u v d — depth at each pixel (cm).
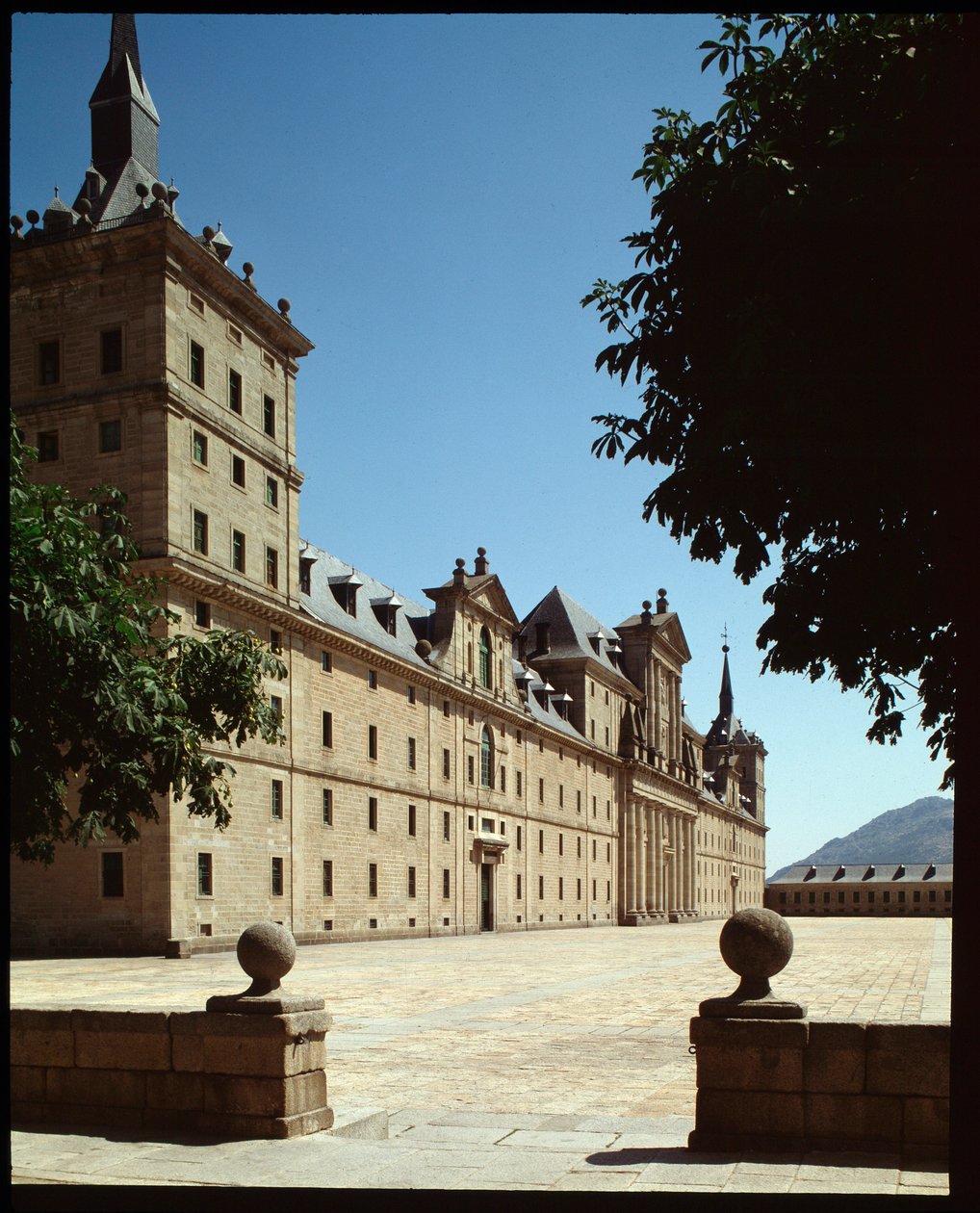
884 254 982
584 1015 2238
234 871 4622
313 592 5938
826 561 1130
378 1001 2522
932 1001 2356
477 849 7550
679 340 1150
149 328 4453
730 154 1102
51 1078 1038
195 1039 1003
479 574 7831
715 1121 943
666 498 1128
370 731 6112
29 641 1686
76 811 4225
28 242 4650
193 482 4541
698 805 14438
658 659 12331
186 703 2008
